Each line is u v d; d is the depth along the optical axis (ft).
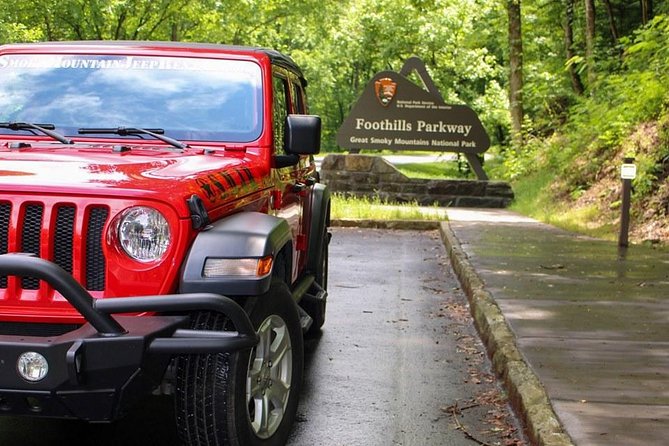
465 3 126.00
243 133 17.90
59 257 13.41
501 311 25.48
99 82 18.39
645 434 15.21
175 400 13.83
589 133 67.56
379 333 25.96
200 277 13.30
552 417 16.06
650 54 60.54
